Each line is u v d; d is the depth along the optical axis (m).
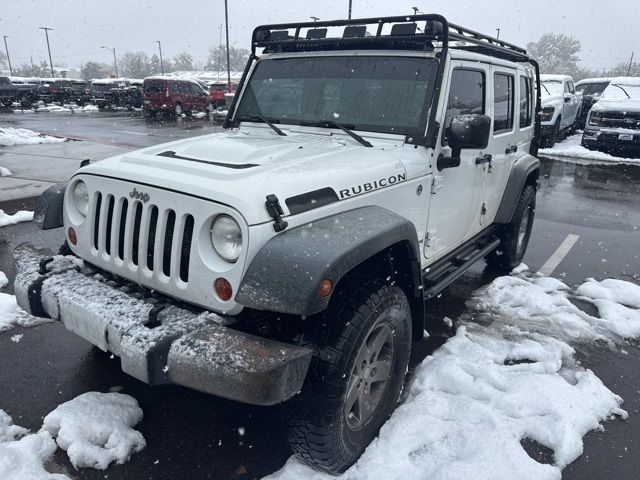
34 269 2.69
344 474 2.46
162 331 2.12
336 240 2.16
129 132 18.09
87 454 2.50
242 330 2.29
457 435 2.69
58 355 3.45
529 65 5.32
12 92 31.25
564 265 5.72
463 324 4.14
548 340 3.85
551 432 2.79
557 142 16.28
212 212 2.16
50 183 8.75
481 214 4.33
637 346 3.88
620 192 9.72
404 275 2.82
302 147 2.96
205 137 3.40
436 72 3.17
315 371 2.23
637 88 14.37
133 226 2.44
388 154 2.99
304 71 3.67
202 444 2.68
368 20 3.41
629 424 2.96
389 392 2.76
